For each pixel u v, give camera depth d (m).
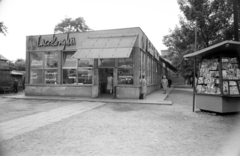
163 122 7.37
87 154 4.32
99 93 15.66
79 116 8.52
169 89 26.19
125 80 14.44
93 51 13.78
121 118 8.10
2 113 9.27
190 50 19.08
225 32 15.98
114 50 13.40
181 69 25.41
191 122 7.37
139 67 14.44
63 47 16.11
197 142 5.08
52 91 16.27
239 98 8.79
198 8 16.61
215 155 4.24
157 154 4.31
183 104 12.32
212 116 8.48
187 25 18.28
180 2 17.55
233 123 7.20
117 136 5.62
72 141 5.19
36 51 16.94
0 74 22.45
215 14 16.14
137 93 14.05
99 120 7.72
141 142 5.10
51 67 16.58
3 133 5.93
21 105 11.88
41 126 6.79
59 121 7.55
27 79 17.14
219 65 8.50
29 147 4.76
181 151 4.47
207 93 9.08
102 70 17.92
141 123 7.21
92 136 5.62
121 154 4.32
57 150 4.56
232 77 8.63
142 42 15.55
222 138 5.41
